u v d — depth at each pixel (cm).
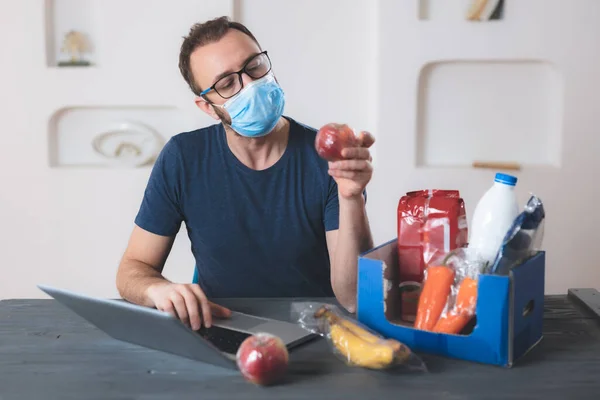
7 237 300
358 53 291
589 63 283
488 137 295
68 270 302
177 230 186
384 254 134
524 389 108
